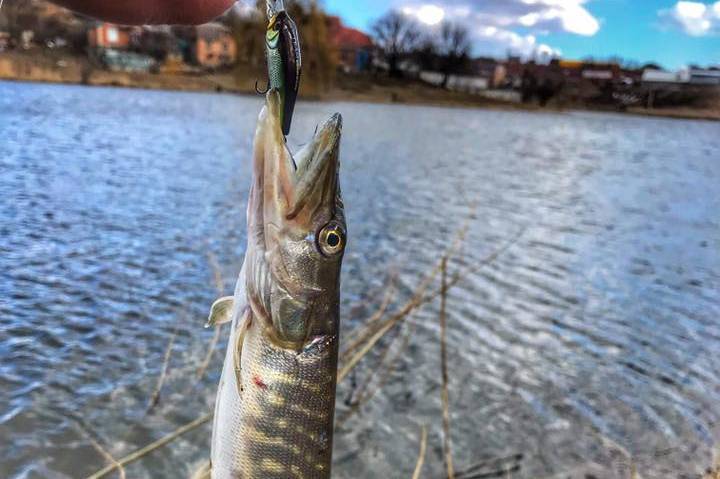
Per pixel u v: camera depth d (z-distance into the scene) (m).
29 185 18.22
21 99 43.59
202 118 42.06
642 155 44.41
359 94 92.94
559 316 11.43
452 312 11.16
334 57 68.81
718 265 15.59
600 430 7.80
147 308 10.16
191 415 7.39
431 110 86.06
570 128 70.12
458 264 14.11
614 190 27.25
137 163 23.55
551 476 6.89
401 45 104.31
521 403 8.24
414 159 33.22
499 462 7.04
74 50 61.44
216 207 17.33
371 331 8.41
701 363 9.87
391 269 13.30
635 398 8.61
